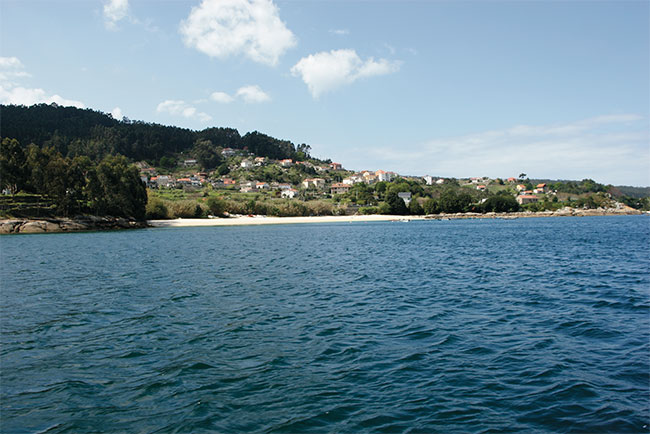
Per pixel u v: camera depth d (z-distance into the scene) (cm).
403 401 984
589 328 1588
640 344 1384
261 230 10300
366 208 19162
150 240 6975
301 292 2367
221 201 15638
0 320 1777
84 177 11412
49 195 10481
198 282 2711
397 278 2867
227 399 1005
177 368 1213
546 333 1531
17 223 9581
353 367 1205
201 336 1527
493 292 2347
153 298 2211
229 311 1908
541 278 2841
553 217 19500
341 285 2594
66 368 1228
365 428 859
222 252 4797
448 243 5997
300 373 1163
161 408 966
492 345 1395
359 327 1631
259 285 2597
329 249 5150
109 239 7312
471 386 1064
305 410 943
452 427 859
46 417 929
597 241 6056
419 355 1302
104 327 1659
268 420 901
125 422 904
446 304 2039
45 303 2109
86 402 1002
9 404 995
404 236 7706
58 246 5862
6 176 10631
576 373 1138
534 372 1152
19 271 3291
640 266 3416
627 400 968
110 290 2445
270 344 1427
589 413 909
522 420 885
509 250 4881
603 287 2475
